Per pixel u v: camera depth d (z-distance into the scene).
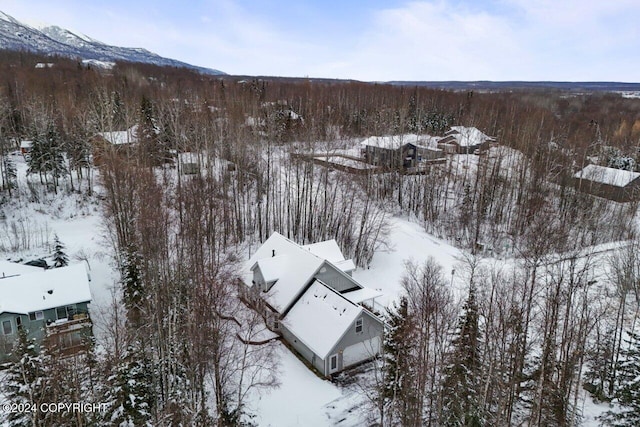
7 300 32.59
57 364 24.30
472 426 22.41
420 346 23.78
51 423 21.20
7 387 23.64
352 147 79.62
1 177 59.50
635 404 23.56
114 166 45.88
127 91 81.69
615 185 64.38
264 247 42.72
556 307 25.48
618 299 35.78
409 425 23.17
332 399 29.11
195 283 28.72
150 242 32.59
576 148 70.88
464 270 43.34
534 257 36.72
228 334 30.98
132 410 23.05
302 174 59.28
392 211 61.53
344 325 31.31
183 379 27.25
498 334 24.64
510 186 64.62
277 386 28.52
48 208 55.66
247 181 56.16
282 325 35.38
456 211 60.88
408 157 75.38
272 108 73.62
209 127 61.19
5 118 61.94
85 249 47.75
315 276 36.03
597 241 50.91
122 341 28.52
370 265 48.25
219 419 23.28
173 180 58.75
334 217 52.69
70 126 65.06
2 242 48.03
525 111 95.75
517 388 25.14
